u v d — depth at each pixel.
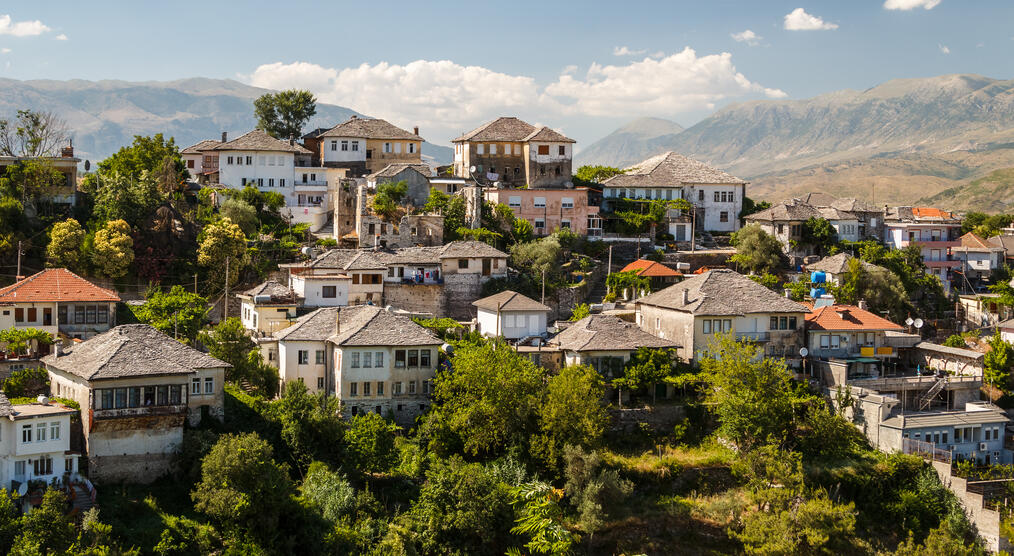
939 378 99.75
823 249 145.38
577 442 81.75
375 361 87.50
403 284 113.12
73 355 75.75
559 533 66.62
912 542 77.81
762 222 148.38
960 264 151.75
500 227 135.12
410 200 139.12
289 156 141.88
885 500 85.38
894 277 129.00
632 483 80.38
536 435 82.56
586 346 92.44
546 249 124.06
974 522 82.62
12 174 115.19
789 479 79.75
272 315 100.12
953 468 87.31
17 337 82.44
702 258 138.75
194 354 77.56
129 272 109.88
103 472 70.06
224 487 67.88
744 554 78.31
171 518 67.69
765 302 100.50
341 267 111.44
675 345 96.12
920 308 134.50
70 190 117.69
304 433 78.00
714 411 89.81
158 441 72.62
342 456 78.12
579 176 165.50
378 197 128.00
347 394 86.75
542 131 150.62
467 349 89.38
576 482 79.06
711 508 81.19
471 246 118.44
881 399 91.31
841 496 84.88
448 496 73.50
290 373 89.69
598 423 82.88
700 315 96.44
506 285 117.38
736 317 98.62
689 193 154.88
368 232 126.12
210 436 74.31
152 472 72.19
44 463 66.19
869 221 155.00
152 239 113.31
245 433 77.19
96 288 92.81
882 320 105.00
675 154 162.75
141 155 137.75
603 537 77.94
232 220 126.00
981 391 103.00
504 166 153.62
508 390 84.06
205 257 112.19
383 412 87.62
